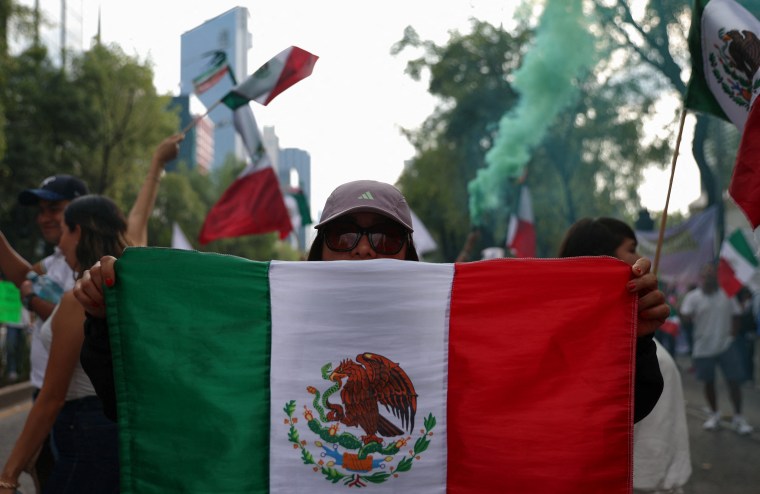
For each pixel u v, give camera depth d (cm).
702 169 1817
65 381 290
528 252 1477
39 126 3062
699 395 1227
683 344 1747
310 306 228
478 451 217
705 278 920
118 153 3303
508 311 225
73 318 288
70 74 3197
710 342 908
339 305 229
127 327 222
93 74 3161
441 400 222
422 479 219
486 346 223
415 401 223
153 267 226
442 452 220
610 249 322
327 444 221
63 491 296
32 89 2975
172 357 222
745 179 283
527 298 225
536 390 219
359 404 223
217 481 216
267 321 227
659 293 223
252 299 228
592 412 216
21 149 2922
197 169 5944
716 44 317
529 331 222
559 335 221
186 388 220
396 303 228
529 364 220
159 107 3300
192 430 218
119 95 3222
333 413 222
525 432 216
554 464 213
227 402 220
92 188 3344
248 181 708
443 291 228
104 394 232
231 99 512
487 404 219
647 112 2236
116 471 299
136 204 438
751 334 1209
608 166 2473
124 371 221
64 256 376
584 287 223
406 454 220
